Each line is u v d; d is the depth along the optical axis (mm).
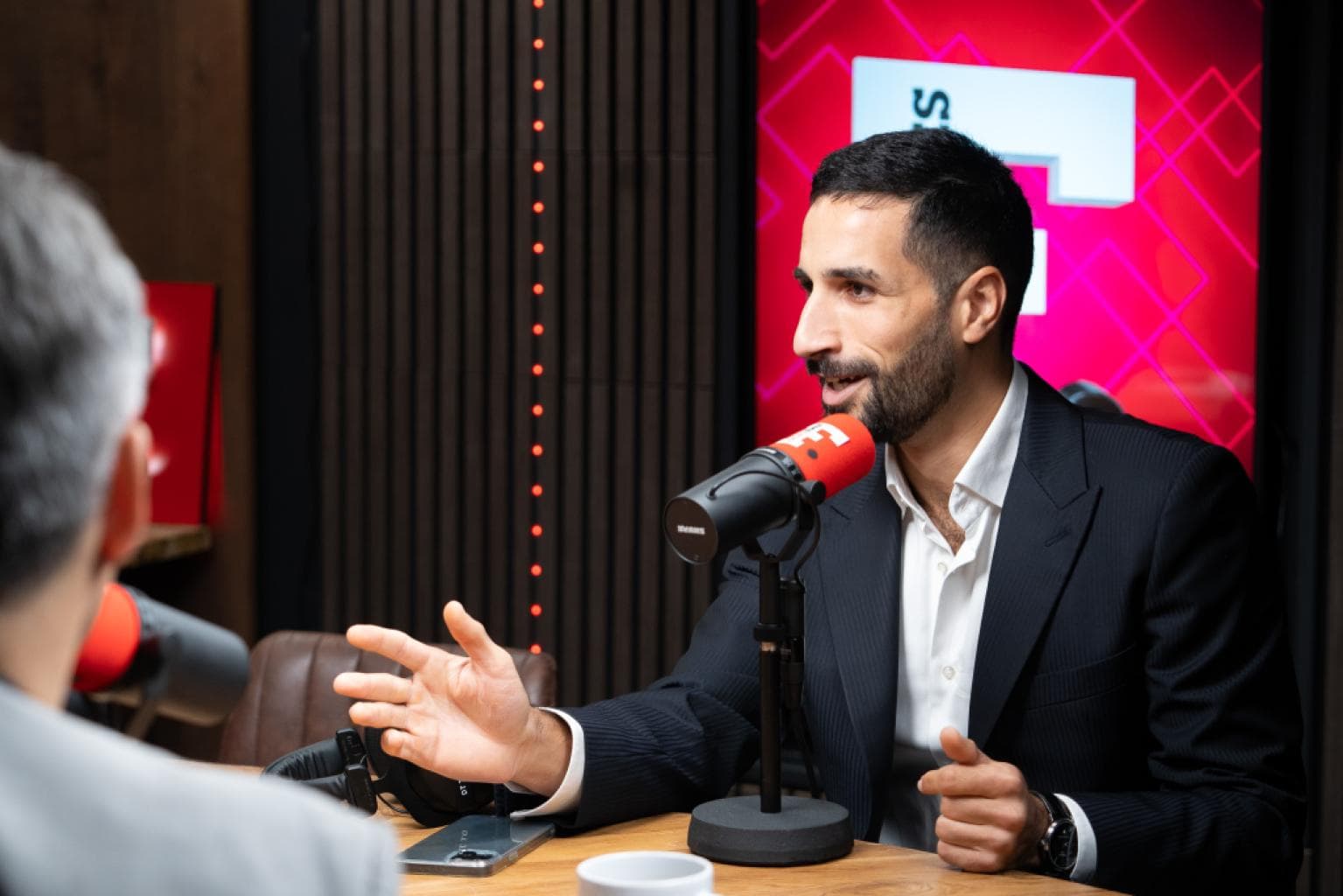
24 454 504
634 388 3500
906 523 1801
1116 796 1493
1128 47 3377
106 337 527
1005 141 3363
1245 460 3479
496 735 1442
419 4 3504
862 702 1718
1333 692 3330
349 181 3570
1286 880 1553
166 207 3598
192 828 494
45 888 462
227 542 3598
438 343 3588
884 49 3352
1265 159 3424
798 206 3404
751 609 1808
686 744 1644
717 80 3404
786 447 1427
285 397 3643
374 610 3625
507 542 3574
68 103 3619
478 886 1320
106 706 2969
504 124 3496
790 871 1373
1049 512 1689
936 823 1389
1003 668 1662
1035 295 3373
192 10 3561
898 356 1638
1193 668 1619
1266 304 3438
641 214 3479
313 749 1612
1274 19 3395
